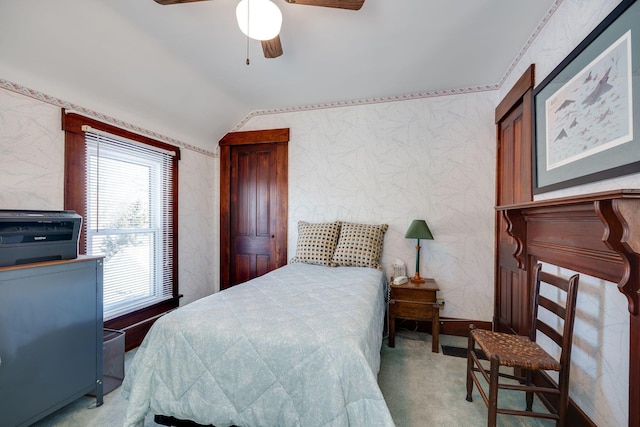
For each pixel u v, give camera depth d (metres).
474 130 2.76
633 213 0.97
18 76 1.73
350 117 3.10
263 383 1.19
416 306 2.46
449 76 2.56
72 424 1.53
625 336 1.16
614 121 1.14
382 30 1.94
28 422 1.37
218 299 1.65
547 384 1.66
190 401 1.25
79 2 1.61
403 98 2.94
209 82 2.64
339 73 2.52
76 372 1.58
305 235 2.94
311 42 2.08
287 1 1.44
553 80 1.61
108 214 2.32
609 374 1.24
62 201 1.98
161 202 2.80
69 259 1.59
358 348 1.14
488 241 2.72
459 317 2.79
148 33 1.94
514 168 2.30
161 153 2.79
